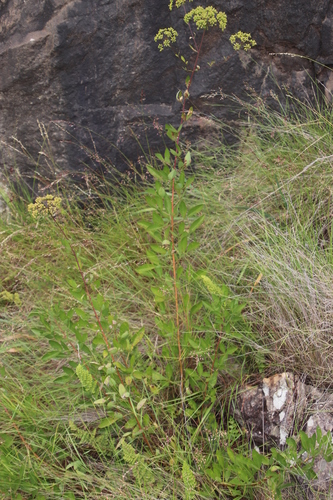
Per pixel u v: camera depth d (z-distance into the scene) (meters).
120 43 3.07
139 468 1.74
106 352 1.78
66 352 2.12
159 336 2.32
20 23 3.12
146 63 3.10
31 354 2.41
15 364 2.36
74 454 2.00
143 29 3.05
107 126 3.20
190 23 3.03
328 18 3.12
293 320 2.13
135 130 3.21
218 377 2.14
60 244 2.85
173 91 3.19
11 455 1.87
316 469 1.75
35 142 3.28
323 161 2.76
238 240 2.54
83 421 2.01
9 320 2.59
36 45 3.07
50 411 2.06
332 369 2.01
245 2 3.03
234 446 1.99
